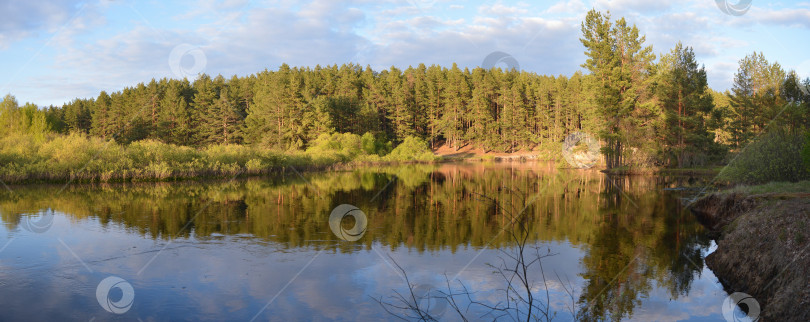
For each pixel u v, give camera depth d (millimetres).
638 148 40031
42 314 6430
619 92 40531
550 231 12781
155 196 20438
